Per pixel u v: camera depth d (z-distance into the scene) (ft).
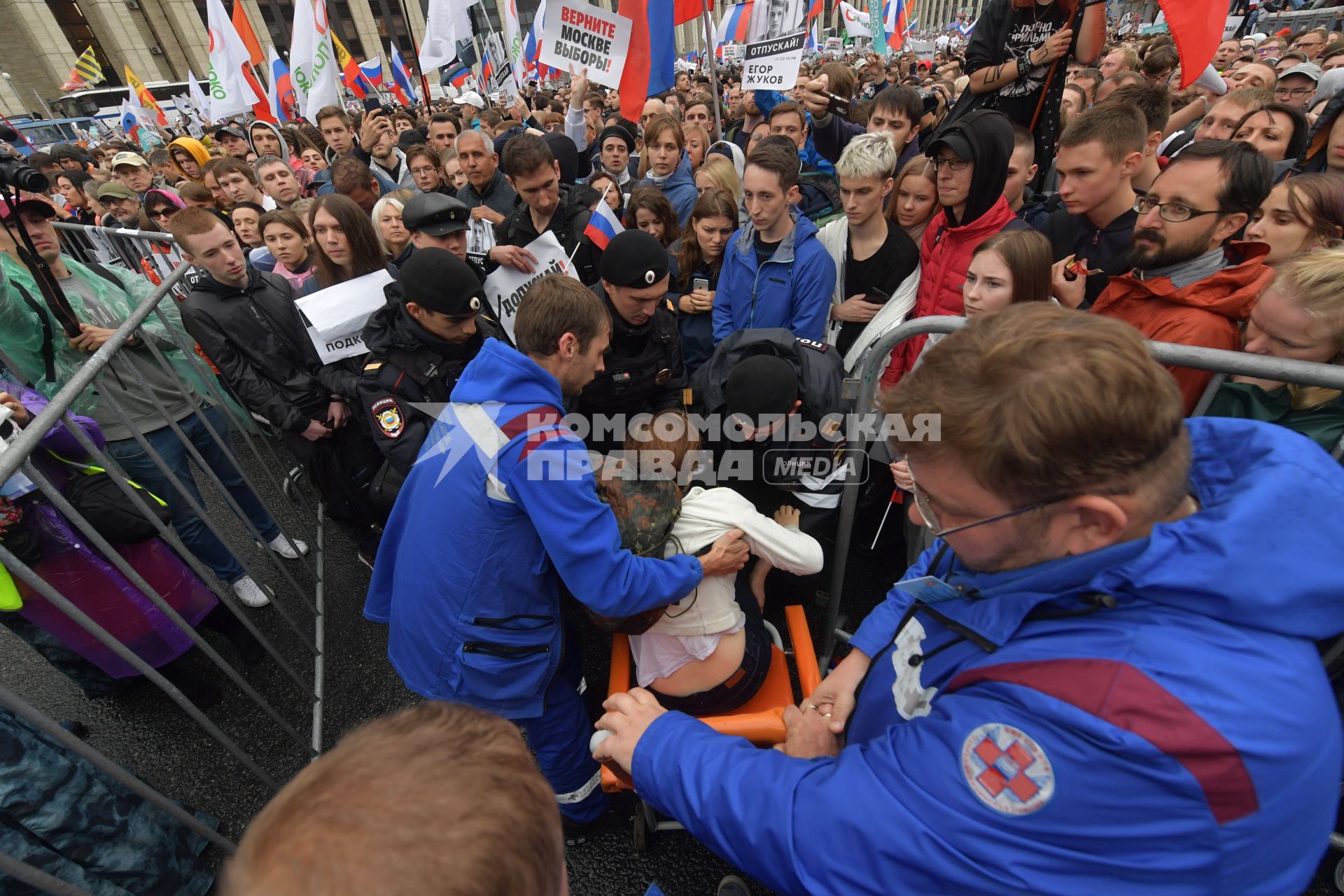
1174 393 1.70
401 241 11.13
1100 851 1.75
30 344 7.50
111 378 7.90
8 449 3.84
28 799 4.41
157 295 6.48
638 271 6.74
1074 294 6.53
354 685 7.93
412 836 1.36
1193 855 1.69
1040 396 1.69
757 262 8.47
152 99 48.65
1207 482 2.15
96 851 4.76
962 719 1.99
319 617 8.55
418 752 1.54
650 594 4.25
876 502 8.25
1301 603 1.75
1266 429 2.10
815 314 8.08
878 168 7.68
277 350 8.45
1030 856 1.80
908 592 2.67
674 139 13.78
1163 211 5.54
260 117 30.37
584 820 5.87
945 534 2.19
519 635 4.71
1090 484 1.74
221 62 29.40
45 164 24.22
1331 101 8.70
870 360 5.23
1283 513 1.80
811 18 20.79
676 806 2.54
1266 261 6.23
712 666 4.88
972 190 7.18
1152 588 1.82
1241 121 10.76
